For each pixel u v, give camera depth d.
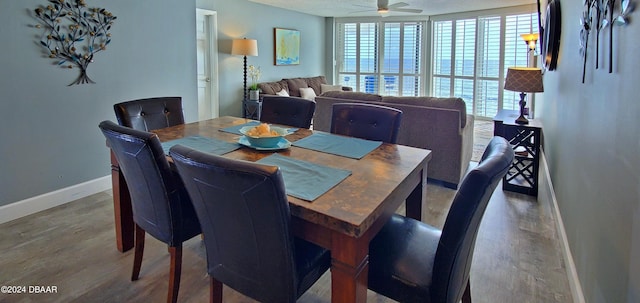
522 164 3.44
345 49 8.53
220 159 1.21
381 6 4.89
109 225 2.76
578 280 1.92
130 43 3.47
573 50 2.50
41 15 2.85
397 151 2.04
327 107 4.23
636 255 1.15
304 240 1.50
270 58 7.02
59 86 3.03
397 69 8.20
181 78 4.00
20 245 2.46
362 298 1.37
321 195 1.43
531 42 5.66
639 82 1.17
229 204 1.27
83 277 2.13
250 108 6.26
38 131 2.94
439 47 7.76
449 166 3.63
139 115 2.62
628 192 1.24
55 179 3.09
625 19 1.32
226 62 6.12
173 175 1.78
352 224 1.22
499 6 6.57
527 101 6.22
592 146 1.80
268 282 1.36
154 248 2.45
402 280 1.42
